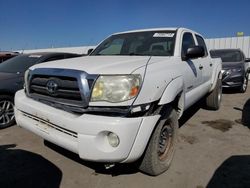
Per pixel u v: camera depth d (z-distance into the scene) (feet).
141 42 14.16
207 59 17.81
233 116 19.47
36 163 11.61
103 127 8.32
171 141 11.16
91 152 8.56
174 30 14.43
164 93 9.86
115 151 8.38
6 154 12.55
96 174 10.63
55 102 9.82
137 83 8.72
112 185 9.81
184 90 12.48
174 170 10.89
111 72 8.84
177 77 11.21
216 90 20.18
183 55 13.43
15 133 15.52
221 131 15.90
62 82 9.54
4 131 15.93
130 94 8.55
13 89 16.62
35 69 10.98
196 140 14.33
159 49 13.33
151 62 10.64
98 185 9.83
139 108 8.71
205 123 17.60
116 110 8.52
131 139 8.48
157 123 9.79
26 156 12.34
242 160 11.83
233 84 29.78
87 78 8.89
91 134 8.47
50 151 12.88
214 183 9.91
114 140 8.44
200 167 11.17
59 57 20.26
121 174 10.59
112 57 12.03
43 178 10.34
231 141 14.21
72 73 9.16
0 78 16.63
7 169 11.08
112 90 8.59
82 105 8.85
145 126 8.82
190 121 18.07
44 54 19.94
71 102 9.20
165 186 9.73
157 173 10.29
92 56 13.37
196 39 16.44
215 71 19.24
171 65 11.43
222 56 33.22
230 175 10.50
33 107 10.42
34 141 14.20
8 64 19.13
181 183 9.93
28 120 11.16
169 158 11.00
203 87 16.66
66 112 9.34
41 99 10.53
